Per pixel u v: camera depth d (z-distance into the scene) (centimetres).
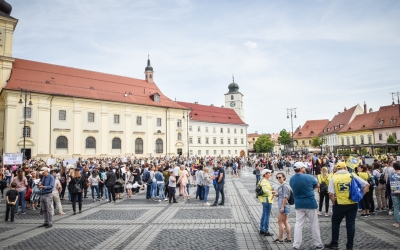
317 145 8762
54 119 5056
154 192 1834
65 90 5253
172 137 6769
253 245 838
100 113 5628
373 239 862
